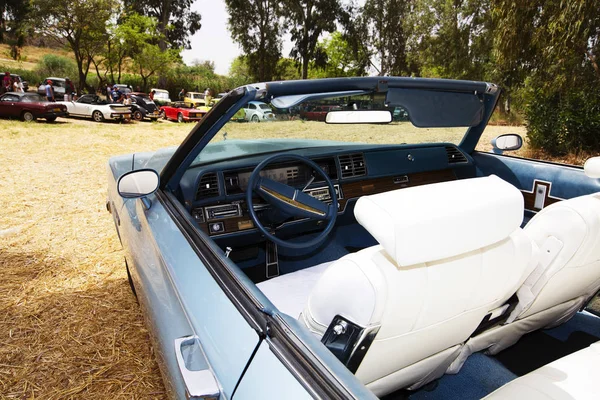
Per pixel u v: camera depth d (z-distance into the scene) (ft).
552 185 8.52
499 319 4.80
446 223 3.25
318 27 126.62
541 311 5.26
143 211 6.66
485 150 10.70
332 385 2.50
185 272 4.42
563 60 31.86
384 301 3.25
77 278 12.03
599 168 6.19
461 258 3.57
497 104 7.89
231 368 3.11
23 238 14.97
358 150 9.63
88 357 8.61
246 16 126.21
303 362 2.74
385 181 10.11
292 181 9.00
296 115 6.49
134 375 8.12
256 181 7.86
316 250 9.84
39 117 55.16
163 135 49.32
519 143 9.80
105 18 98.48
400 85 6.21
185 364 3.38
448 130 9.27
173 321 4.30
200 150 6.37
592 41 31.40
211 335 3.46
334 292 3.48
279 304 6.18
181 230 5.26
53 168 27.17
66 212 17.99
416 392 5.56
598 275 5.12
